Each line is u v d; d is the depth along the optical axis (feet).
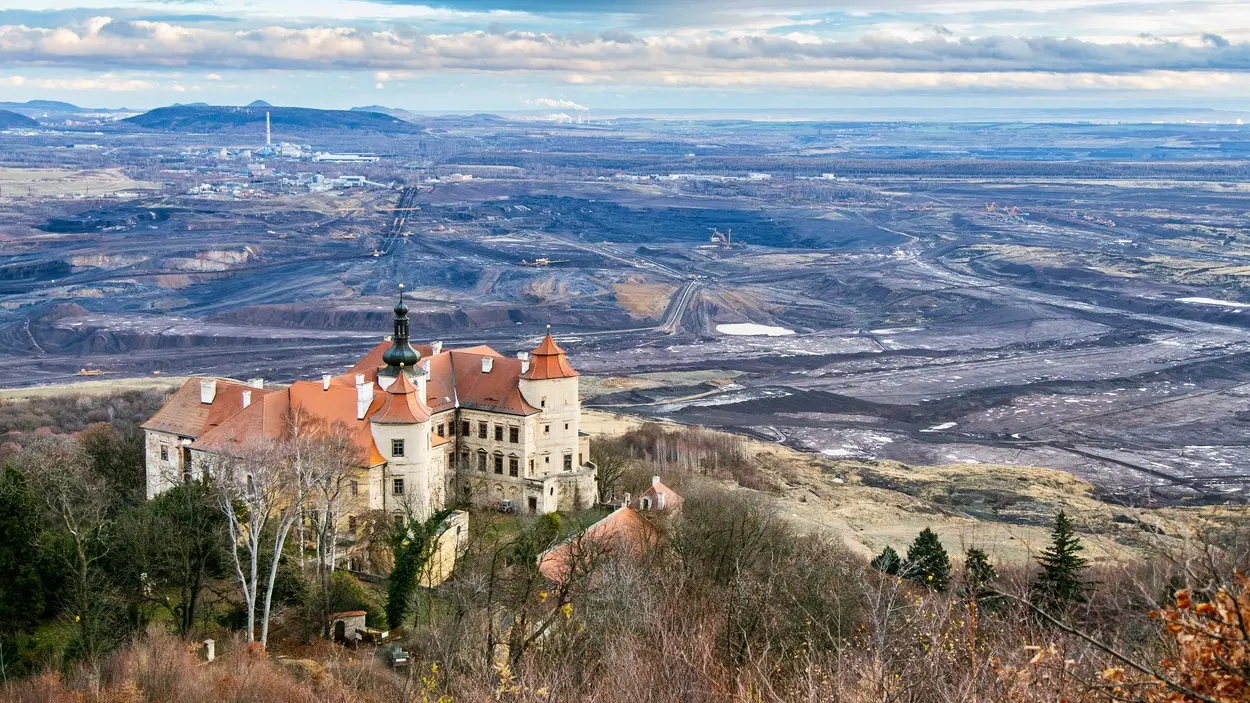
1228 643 69.46
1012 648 115.55
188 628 267.18
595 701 144.46
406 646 266.98
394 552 321.52
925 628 131.85
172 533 273.54
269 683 226.38
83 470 403.95
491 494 453.58
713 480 586.04
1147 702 75.36
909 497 633.61
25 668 234.79
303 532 345.10
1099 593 170.71
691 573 263.29
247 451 346.33
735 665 160.15
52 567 258.98
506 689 149.48
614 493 486.79
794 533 423.23
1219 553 96.48
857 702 113.70
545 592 237.86
